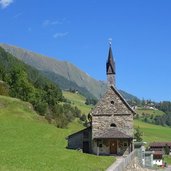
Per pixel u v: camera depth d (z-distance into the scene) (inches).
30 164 2068.2
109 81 3814.0
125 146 3695.9
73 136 3855.8
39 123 5211.6
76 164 2319.1
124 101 3752.5
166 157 6722.4
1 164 1947.6
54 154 2696.9
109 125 3732.8
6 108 5487.2
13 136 4109.3
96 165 2448.3
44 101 6756.9
